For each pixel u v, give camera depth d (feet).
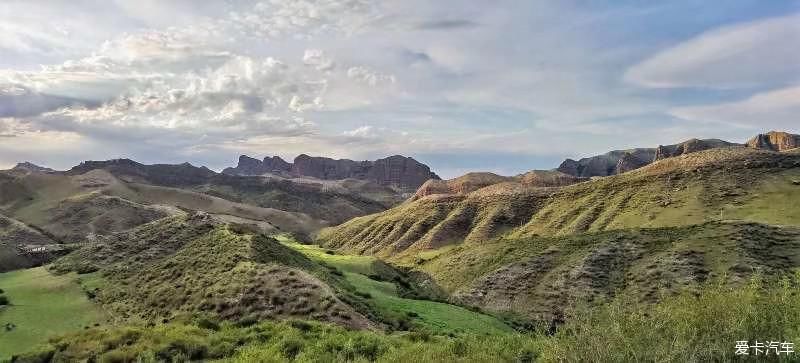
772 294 39.68
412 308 167.43
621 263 239.50
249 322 116.78
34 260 308.81
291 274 147.23
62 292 184.44
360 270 250.98
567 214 477.77
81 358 68.28
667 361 31.42
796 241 218.59
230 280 148.97
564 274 242.78
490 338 65.00
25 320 148.66
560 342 36.22
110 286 184.75
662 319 34.88
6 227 433.07
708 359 34.32
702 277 200.54
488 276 273.13
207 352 67.56
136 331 74.84
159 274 182.39
